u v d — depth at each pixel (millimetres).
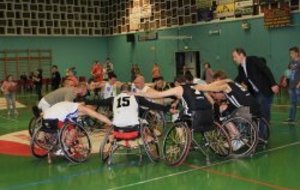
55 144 6590
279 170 5609
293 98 9234
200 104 5934
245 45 16812
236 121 6391
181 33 19828
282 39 15375
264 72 7004
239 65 7246
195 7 18875
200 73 19000
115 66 24859
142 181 5375
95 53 24953
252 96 6734
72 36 24172
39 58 23125
